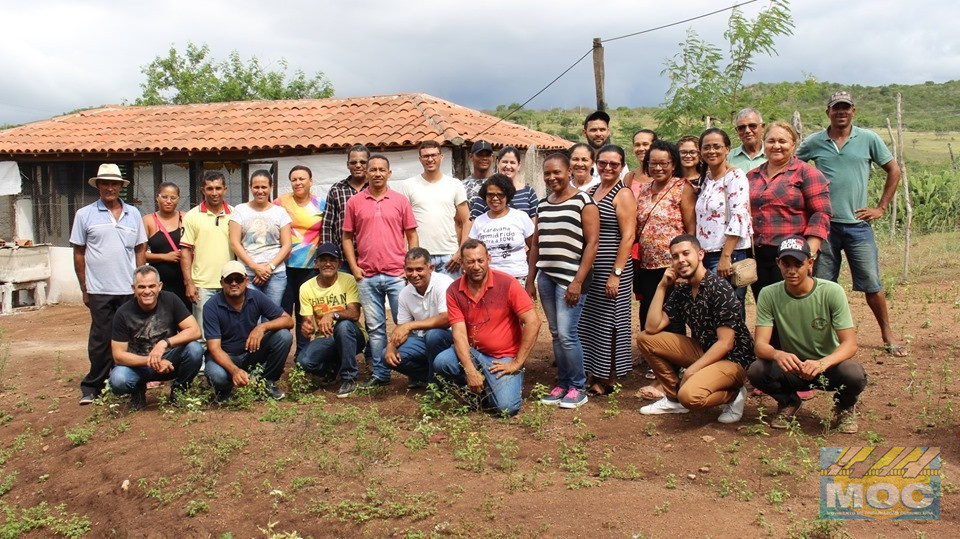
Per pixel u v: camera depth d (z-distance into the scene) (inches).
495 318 242.2
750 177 252.2
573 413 239.6
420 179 290.5
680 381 234.1
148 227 303.0
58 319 518.6
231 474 210.7
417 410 249.6
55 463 240.4
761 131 268.7
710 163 241.9
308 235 298.0
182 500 203.2
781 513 170.4
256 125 571.8
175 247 300.5
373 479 198.1
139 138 571.2
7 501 229.0
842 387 205.6
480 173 305.6
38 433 264.8
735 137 551.2
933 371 257.1
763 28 548.7
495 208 257.3
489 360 242.8
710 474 190.9
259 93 1298.0
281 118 583.5
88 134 596.4
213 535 188.5
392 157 503.5
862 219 269.4
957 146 1566.2
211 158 539.5
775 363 213.5
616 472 194.4
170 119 620.1
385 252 270.5
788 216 240.8
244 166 538.3
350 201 275.3
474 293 241.8
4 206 597.0
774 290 214.4
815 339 211.5
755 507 173.8
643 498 179.5
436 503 184.5
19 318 529.7
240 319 267.3
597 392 256.4
